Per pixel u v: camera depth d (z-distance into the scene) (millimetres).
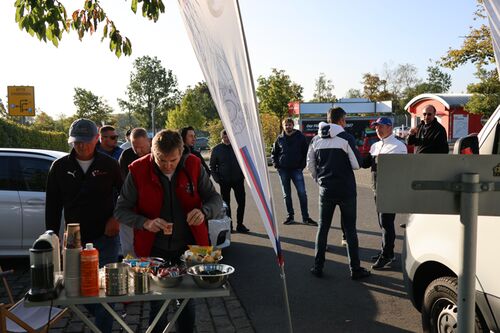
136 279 2760
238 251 7441
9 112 14070
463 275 2035
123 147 8086
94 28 4766
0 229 6242
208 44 2789
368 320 4664
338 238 8188
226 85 2824
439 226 3600
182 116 59812
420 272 3818
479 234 3076
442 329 3523
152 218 3412
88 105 48969
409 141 7250
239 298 5324
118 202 3453
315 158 5934
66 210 3912
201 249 3137
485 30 18156
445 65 19188
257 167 2932
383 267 6324
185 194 3404
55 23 4238
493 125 3338
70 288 2729
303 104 35562
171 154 3242
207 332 4422
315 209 11453
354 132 30703
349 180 5742
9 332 3285
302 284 5766
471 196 1996
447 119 31719
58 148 19250
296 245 7773
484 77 20828
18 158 6469
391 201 2049
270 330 4457
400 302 5125
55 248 2980
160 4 4680
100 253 3979
